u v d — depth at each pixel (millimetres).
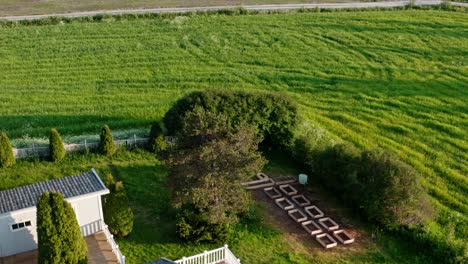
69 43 67125
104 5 89938
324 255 30703
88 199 28859
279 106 40625
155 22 76562
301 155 39344
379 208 31969
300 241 31859
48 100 50938
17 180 36531
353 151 35844
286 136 40562
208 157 28734
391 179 31609
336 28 75188
